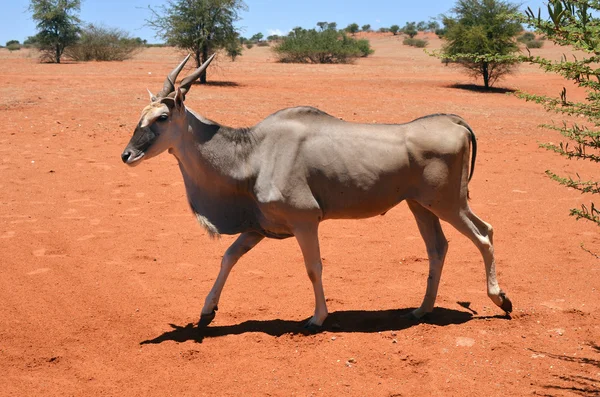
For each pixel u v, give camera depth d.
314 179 5.92
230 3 27.33
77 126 16.83
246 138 6.05
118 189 11.71
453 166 6.02
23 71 33.16
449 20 30.66
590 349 5.65
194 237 9.27
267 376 5.23
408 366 5.35
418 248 8.86
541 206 10.91
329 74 34.78
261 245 8.98
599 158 4.91
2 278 7.51
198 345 5.85
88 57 46.66
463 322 6.24
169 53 60.81
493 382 5.05
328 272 7.90
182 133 5.95
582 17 4.20
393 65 44.38
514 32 29.36
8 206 10.46
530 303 6.76
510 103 24.38
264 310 6.71
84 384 5.18
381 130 6.09
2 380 5.23
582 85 4.55
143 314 6.61
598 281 7.45
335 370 5.29
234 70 35.81
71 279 7.54
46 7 43.03
